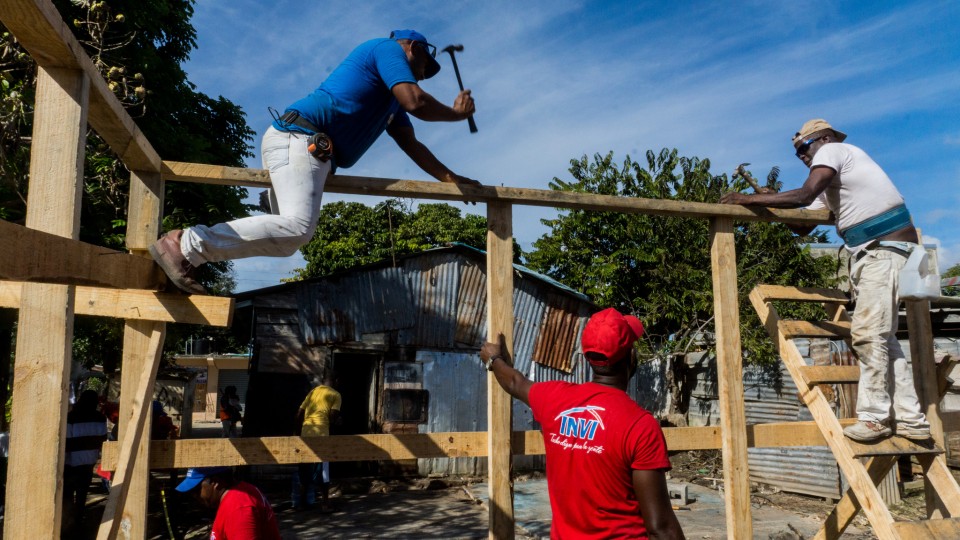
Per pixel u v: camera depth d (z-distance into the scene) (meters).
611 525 2.10
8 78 5.60
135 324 3.10
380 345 11.03
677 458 12.05
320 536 7.33
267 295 10.73
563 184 14.60
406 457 3.44
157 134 10.34
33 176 2.10
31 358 2.16
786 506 8.73
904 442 3.48
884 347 3.47
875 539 6.98
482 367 11.59
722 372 3.88
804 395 3.72
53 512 2.11
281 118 2.81
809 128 3.89
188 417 18.78
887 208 3.55
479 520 8.16
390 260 11.22
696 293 12.55
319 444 3.33
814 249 16.34
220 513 3.12
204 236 2.54
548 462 2.36
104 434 7.78
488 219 3.49
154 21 11.02
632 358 2.45
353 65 2.92
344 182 3.15
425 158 3.40
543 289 12.01
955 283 14.75
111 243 8.64
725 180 13.31
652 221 13.41
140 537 2.97
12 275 1.51
